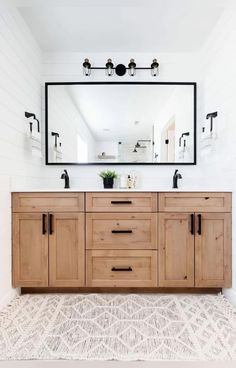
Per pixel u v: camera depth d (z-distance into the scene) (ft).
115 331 4.89
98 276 6.52
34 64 7.94
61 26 7.24
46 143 8.53
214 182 7.52
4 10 5.91
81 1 5.69
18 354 4.26
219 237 6.51
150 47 8.31
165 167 8.59
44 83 8.55
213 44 7.50
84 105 8.59
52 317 5.41
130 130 8.62
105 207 6.54
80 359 4.16
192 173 8.63
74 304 6.01
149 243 6.51
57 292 6.72
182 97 8.60
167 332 4.85
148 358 4.17
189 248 6.49
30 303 6.08
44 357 4.20
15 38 6.55
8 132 6.21
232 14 6.26
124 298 6.34
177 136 8.59
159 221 6.52
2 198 5.97
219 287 6.55
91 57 8.56
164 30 7.44
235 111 6.20
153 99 8.59
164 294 6.61
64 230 6.52
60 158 8.57
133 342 4.56
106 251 6.51
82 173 8.63
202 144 8.09
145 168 8.59
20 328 5.00
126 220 6.54
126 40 7.92
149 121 8.59
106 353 4.28
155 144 8.59
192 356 4.21
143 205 6.55
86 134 8.60
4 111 5.98
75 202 6.54
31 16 6.82
